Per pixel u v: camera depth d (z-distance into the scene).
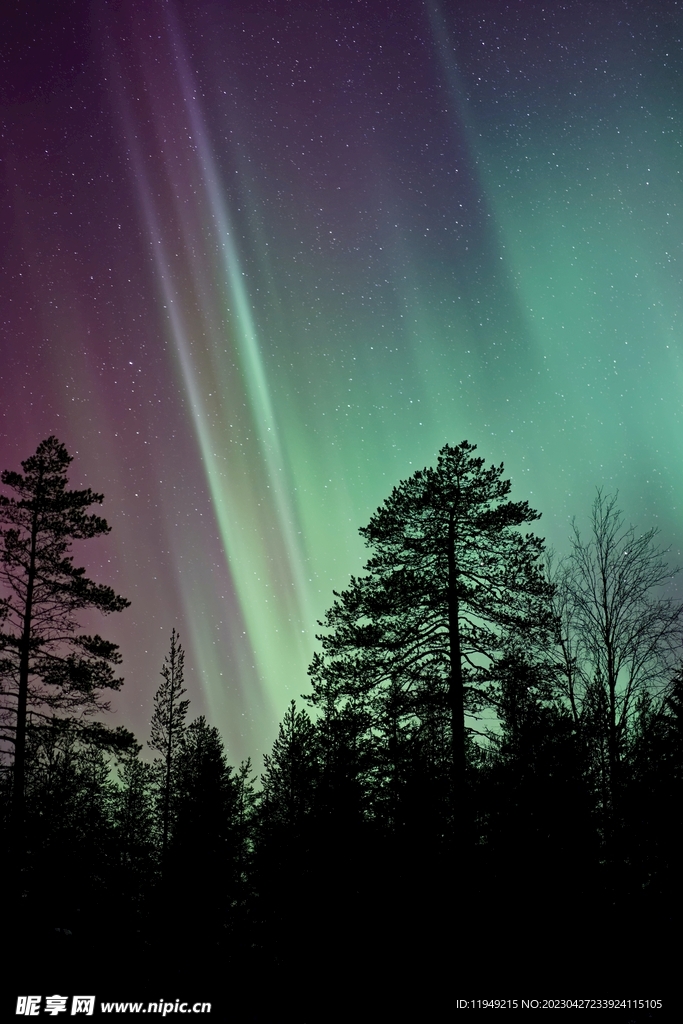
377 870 16.47
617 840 16.44
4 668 18.34
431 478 18.88
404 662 17.84
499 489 18.69
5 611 18.78
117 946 19.11
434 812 16.62
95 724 19.25
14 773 18.12
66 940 18.03
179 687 29.42
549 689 17.41
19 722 18.33
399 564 18.75
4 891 17.53
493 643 17.64
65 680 18.78
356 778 18.17
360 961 15.99
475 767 16.88
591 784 16.00
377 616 18.30
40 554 19.53
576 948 14.95
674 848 16.02
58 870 19.98
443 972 15.22
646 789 16.70
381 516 18.73
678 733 17.25
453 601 17.98
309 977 16.47
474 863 15.87
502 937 15.11
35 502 19.52
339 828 17.47
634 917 15.65
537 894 15.07
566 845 15.27
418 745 17.44
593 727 16.81
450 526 18.55
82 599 19.64
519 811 15.62
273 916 19.05
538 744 16.19
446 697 17.27
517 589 17.78
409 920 15.84
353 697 18.14
